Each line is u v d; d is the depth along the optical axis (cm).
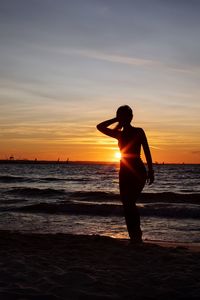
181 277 367
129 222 557
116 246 542
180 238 959
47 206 1723
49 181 4834
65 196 2617
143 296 320
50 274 374
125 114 553
